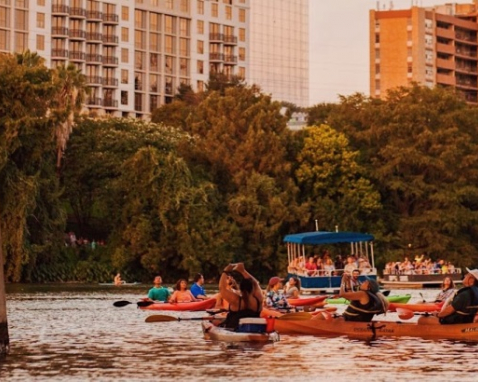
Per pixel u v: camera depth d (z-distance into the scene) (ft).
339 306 204.54
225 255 342.85
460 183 382.22
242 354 118.11
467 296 135.44
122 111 649.61
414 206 387.96
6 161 304.50
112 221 353.10
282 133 373.61
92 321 166.30
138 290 284.61
